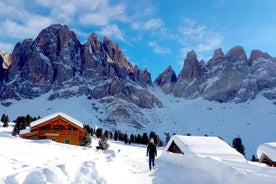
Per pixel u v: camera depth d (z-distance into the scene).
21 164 14.42
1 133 38.34
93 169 11.95
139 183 13.63
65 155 22.34
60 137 56.06
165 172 17.30
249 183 11.02
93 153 27.20
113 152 26.33
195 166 16.39
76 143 56.34
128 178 14.31
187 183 13.84
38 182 9.77
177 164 19.81
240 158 32.78
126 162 23.36
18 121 71.19
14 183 9.51
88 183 10.87
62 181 10.20
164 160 25.00
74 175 11.09
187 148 33.22
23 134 55.56
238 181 11.54
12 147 22.77
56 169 10.72
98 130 105.44
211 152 32.66
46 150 24.52
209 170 14.22
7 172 11.45
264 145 36.62
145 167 20.31
